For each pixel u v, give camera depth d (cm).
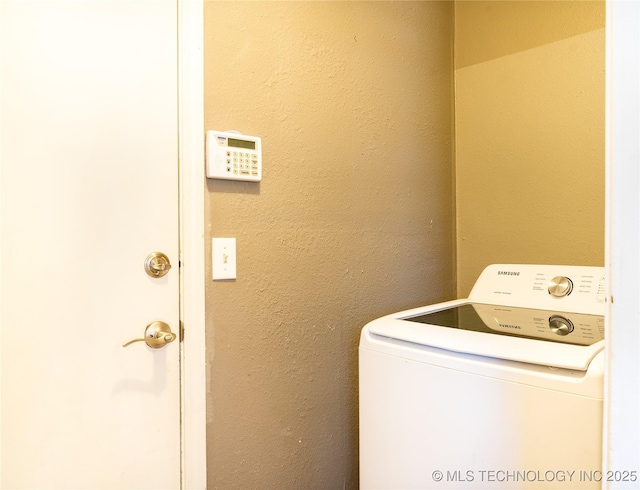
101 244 97
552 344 85
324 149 131
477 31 170
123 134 99
